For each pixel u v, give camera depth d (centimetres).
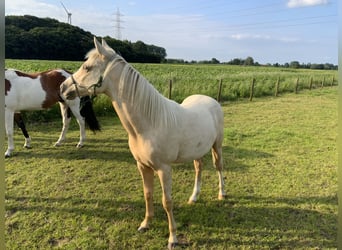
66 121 548
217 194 367
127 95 232
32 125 685
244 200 352
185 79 1409
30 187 383
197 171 344
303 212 326
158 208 334
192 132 262
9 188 379
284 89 1466
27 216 317
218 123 315
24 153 505
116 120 757
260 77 1831
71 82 242
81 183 398
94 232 290
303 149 550
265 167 458
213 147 332
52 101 512
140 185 396
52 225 301
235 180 409
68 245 270
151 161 245
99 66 233
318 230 293
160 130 238
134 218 315
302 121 793
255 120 796
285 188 385
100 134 627
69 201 350
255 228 296
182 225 300
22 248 266
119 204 345
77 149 531
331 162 481
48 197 359
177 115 253
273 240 278
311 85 1642
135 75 233
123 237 282
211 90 1136
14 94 472
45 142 567
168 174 253
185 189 383
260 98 1211
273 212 326
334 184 397
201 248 266
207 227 297
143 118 236
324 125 748
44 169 441
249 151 535
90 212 326
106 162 474
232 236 283
